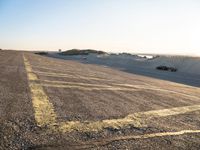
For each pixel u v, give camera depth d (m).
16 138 4.04
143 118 6.03
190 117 6.62
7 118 5.03
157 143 4.32
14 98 7.07
